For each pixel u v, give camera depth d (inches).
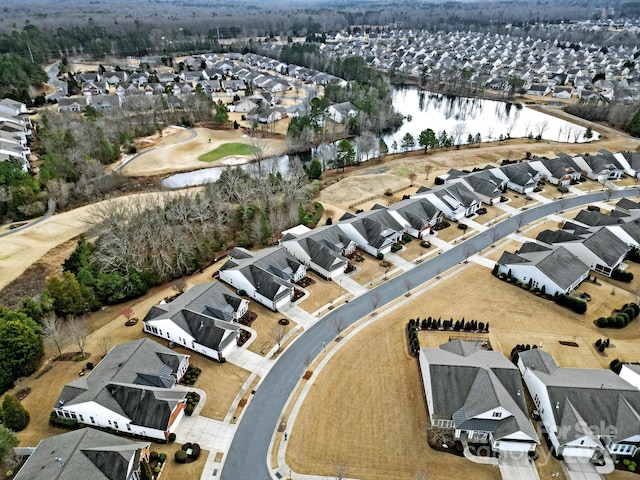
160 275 3181.6
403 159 5718.5
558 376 2251.5
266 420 2155.5
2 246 3592.5
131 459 1784.0
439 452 2011.6
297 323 2812.5
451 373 2204.7
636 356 2561.5
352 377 2406.5
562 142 6299.2
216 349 2464.3
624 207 4158.5
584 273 3208.7
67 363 2458.2
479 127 7219.5
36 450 1833.2
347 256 3543.3
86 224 3907.5
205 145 6048.2
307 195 4446.4
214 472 1909.4
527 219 4158.5
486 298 3065.9
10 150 4837.6
